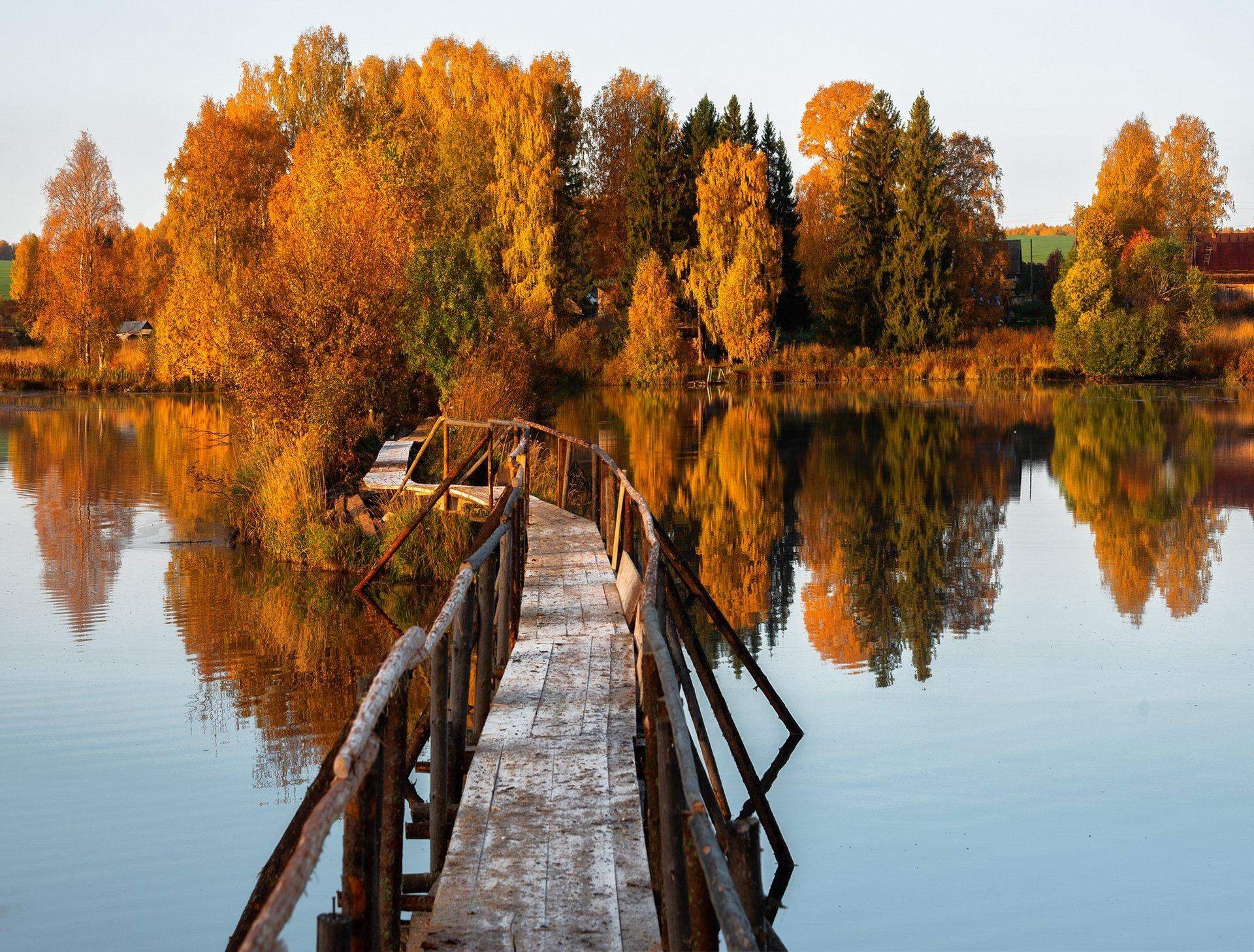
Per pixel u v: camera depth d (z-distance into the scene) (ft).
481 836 15.40
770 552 55.77
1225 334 177.99
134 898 21.08
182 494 74.18
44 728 30.73
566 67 185.47
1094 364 171.63
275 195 139.33
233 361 70.90
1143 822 24.72
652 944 12.44
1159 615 43.75
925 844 23.68
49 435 106.83
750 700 33.50
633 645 25.36
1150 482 80.28
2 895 20.98
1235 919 20.33
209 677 35.65
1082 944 19.60
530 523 46.11
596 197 210.38
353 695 34.01
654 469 85.66
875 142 187.21
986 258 201.98
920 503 71.00
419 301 78.64
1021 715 31.83
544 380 111.65
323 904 21.26
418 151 137.59
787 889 21.84
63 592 47.26
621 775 17.72
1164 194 229.66
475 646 23.90
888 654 38.22
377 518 53.67
